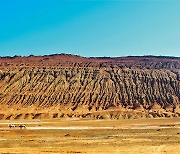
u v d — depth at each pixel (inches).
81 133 3811.5
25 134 3789.4
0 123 5610.2
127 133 3740.2
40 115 7150.6
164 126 4680.1
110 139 3083.2
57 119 6628.9
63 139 3161.9
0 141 2994.6
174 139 3041.3
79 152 2300.7
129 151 2356.1
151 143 2751.0
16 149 2439.7
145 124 5270.7
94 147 2518.5
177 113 7613.2
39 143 2819.9
